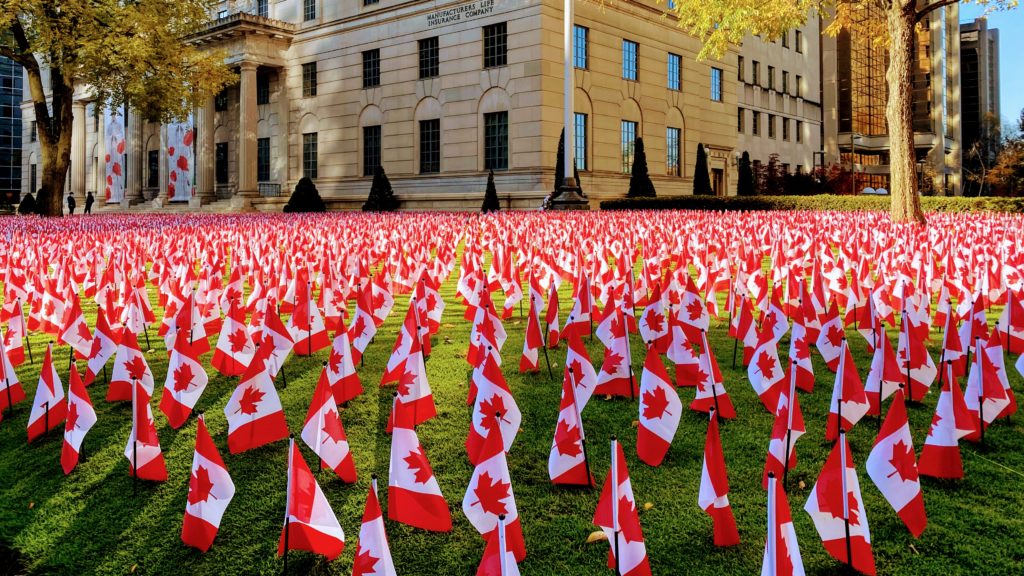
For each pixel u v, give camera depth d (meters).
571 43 28.77
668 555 3.12
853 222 19.30
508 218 23.31
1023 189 70.88
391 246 13.53
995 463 4.01
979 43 117.38
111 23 26.86
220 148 49.47
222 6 50.16
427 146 39.91
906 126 18.83
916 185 18.81
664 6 42.41
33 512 3.68
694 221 20.34
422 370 4.61
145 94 29.47
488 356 3.97
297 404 5.14
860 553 2.84
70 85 30.78
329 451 3.79
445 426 4.67
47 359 4.70
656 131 42.28
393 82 40.75
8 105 79.62
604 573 3.00
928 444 3.82
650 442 4.04
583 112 37.31
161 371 6.06
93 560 3.26
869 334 6.22
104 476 4.05
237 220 28.06
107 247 13.48
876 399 4.71
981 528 3.32
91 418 4.15
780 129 58.44
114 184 55.50
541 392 5.38
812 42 63.75
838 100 74.19
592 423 4.70
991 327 7.27
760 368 4.91
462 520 3.47
